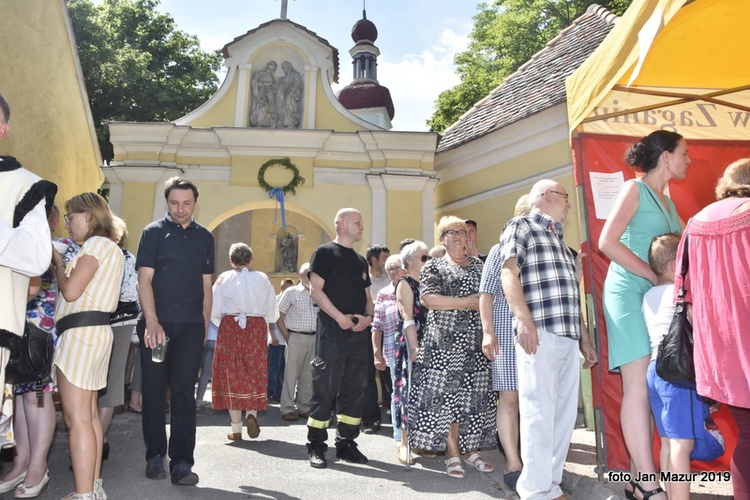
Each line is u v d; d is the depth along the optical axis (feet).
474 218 37.81
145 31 82.23
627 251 11.51
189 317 14.29
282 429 22.07
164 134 39.24
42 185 8.59
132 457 16.57
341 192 40.19
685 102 15.60
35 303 12.41
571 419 12.11
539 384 11.53
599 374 13.33
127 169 38.75
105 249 12.25
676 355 9.80
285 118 41.55
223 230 73.72
